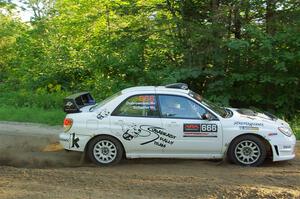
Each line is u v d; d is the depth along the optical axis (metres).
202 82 16.78
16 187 7.29
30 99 17.78
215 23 16.09
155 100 9.20
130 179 7.85
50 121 14.01
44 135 12.14
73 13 21.25
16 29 25.86
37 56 20.98
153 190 7.21
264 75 15.23
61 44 20.78
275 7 16.11
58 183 7.58
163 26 17.41
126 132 9.08
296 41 14.71
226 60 16.08
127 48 17.42
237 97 16.16
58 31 21.45
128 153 9.15
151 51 17.56
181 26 16.98
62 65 20.14
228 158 9.13
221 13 16.02
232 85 16.14
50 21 22.06
